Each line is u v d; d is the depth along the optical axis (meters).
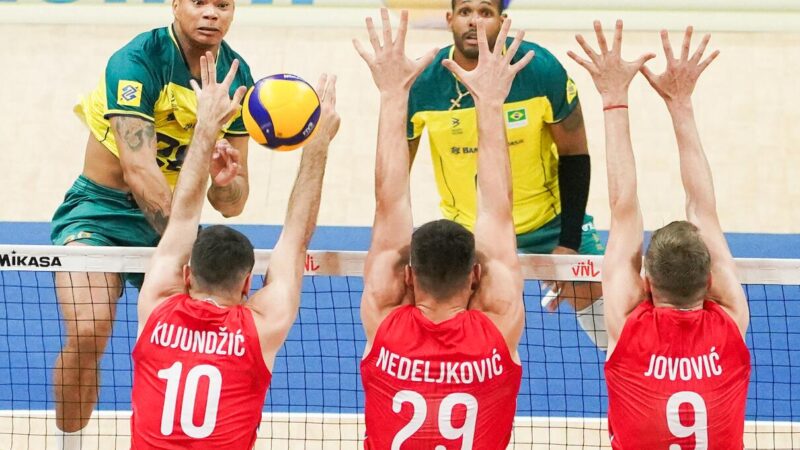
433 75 13.50
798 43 24.08
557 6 24.64
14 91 22.56
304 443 13.94
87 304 12.23
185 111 13.16
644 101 22.41
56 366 12.25
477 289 9.38
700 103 22.39
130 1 24.98
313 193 9.84
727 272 9.62
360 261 10.64
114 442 14.20
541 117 13.49
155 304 9.41
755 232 19.41
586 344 16.41
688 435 8.93
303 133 9.97
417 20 24.38
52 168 20.83
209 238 9.23
